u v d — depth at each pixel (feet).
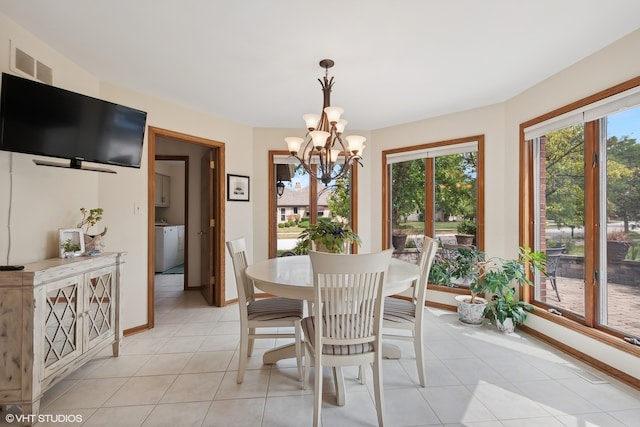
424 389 6.15
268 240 12.89
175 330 9.37
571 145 7.98
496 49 6.90
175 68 7.82
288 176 13.64
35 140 5.79
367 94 9.43
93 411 5.45
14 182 5.99
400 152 12.42
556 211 8.47
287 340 8.66
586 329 7.22
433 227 11.80
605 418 5.28
